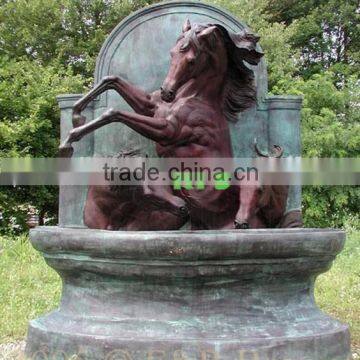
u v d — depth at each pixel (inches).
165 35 171.6
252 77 153.9
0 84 439.8
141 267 124.9
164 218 144.7
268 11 607.5
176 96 147.8
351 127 437.7
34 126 419.8
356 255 328.2
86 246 128.1
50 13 544.4
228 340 121.1
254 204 142.9
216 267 124.0
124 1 534.0
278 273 129.8
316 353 127.9
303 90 470.9
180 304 126.2
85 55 526.9
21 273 269.7
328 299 229.5
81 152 170.7
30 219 487.8
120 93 148.1
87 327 129.3
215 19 172.1
